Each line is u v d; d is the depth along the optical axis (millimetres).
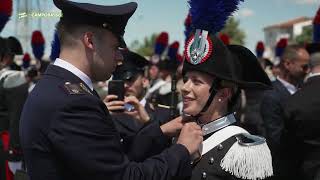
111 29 1832
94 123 1698
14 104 4277
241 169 1910
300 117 3455
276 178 3695
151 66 8469
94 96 1762
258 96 6293
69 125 1670
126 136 2434
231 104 2143
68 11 1791
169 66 7023
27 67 10617
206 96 2033
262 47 9742
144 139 2260
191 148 1853
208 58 1999
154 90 5773
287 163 3658
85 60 1822
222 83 2047
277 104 4340
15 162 4203
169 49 7652
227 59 2031
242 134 2020
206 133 2076
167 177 1735
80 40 1807
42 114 1710
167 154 1794
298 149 3588
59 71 1811
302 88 3580
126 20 1878
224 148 1986
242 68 2121
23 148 1788
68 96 1705
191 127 1909
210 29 2039
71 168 1682
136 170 1729
